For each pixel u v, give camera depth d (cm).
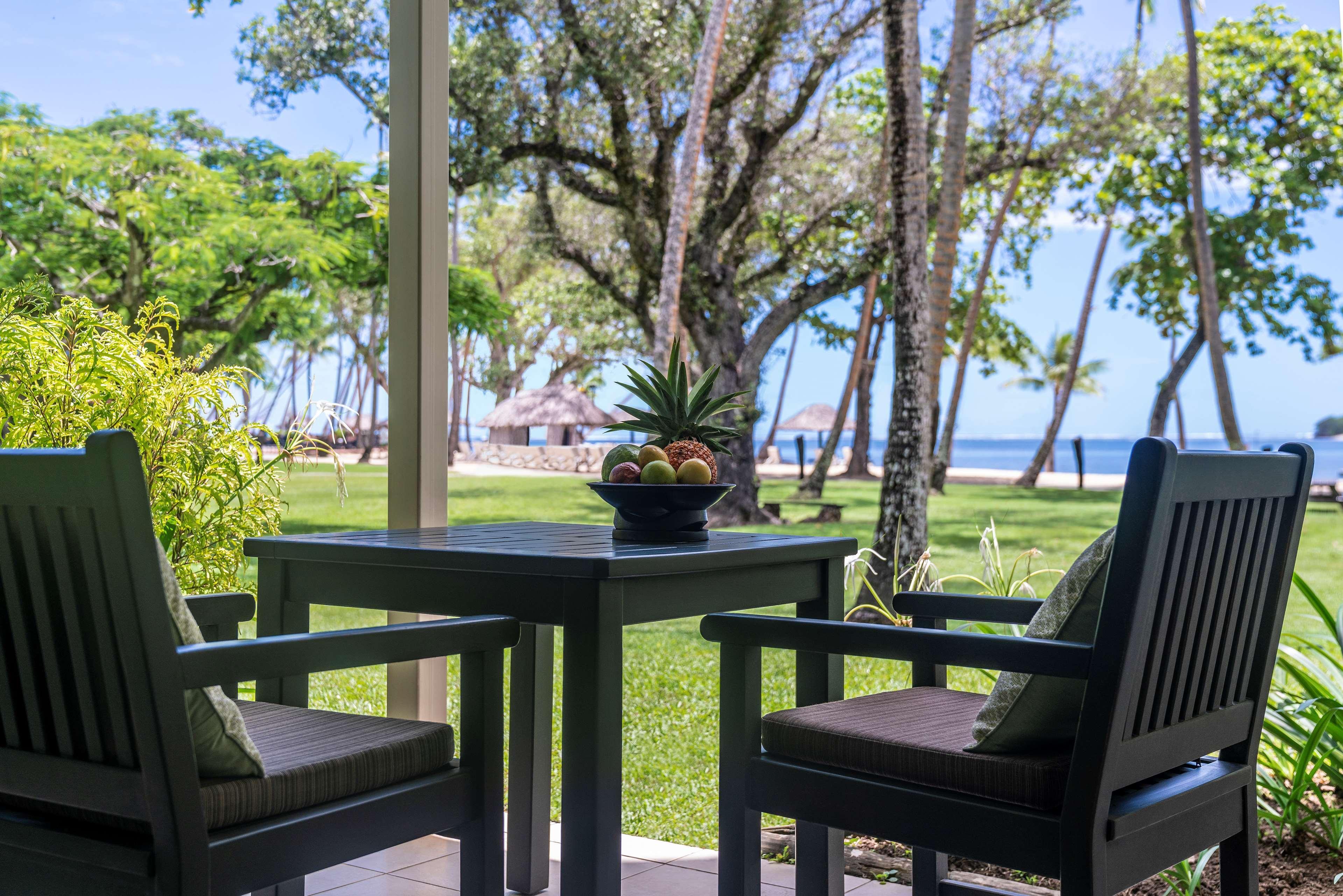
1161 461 121
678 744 566
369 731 149
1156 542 122
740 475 1772
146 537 110
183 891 114
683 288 1681
